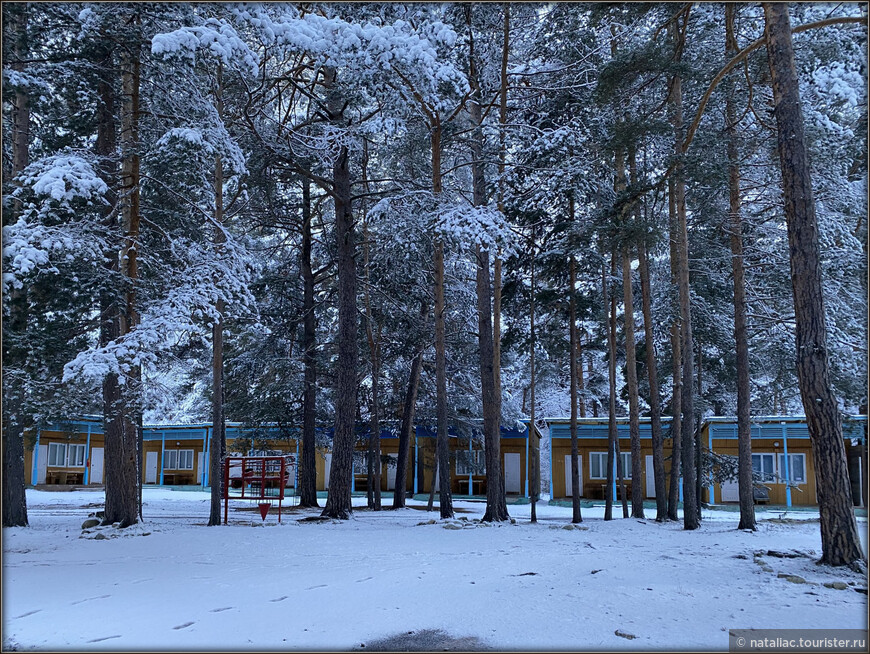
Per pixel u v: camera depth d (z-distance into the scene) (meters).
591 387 39.12
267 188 20.11
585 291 20.50
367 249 22.59
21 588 7.57
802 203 9.00
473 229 14.84
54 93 14.05
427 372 26.86
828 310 17.81
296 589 7.57
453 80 14.73
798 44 14.54
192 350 21.53
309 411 22.92
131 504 13.97
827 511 8.53
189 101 13.72
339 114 18.06
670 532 14.58
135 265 14.02
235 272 14.19
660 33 15.43
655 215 17.56
